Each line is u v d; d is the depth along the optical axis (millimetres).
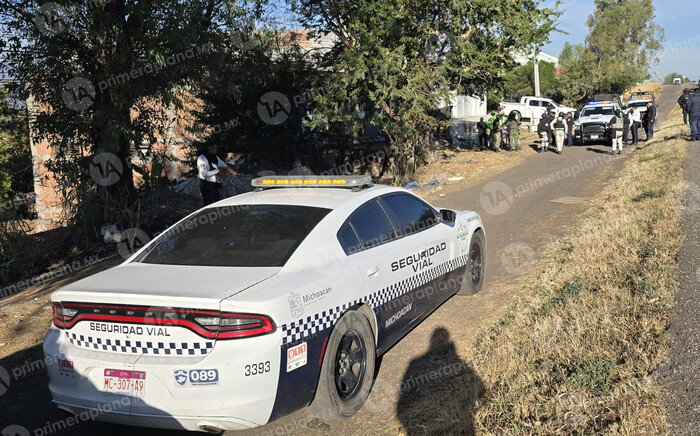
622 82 48938
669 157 14703
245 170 18281
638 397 3451
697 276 5328
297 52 17266
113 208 10766
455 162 20094
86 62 10789
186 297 3123
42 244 10398
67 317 3406
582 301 5191
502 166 18734
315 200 4449
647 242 6742
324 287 3656
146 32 10156
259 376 3146
